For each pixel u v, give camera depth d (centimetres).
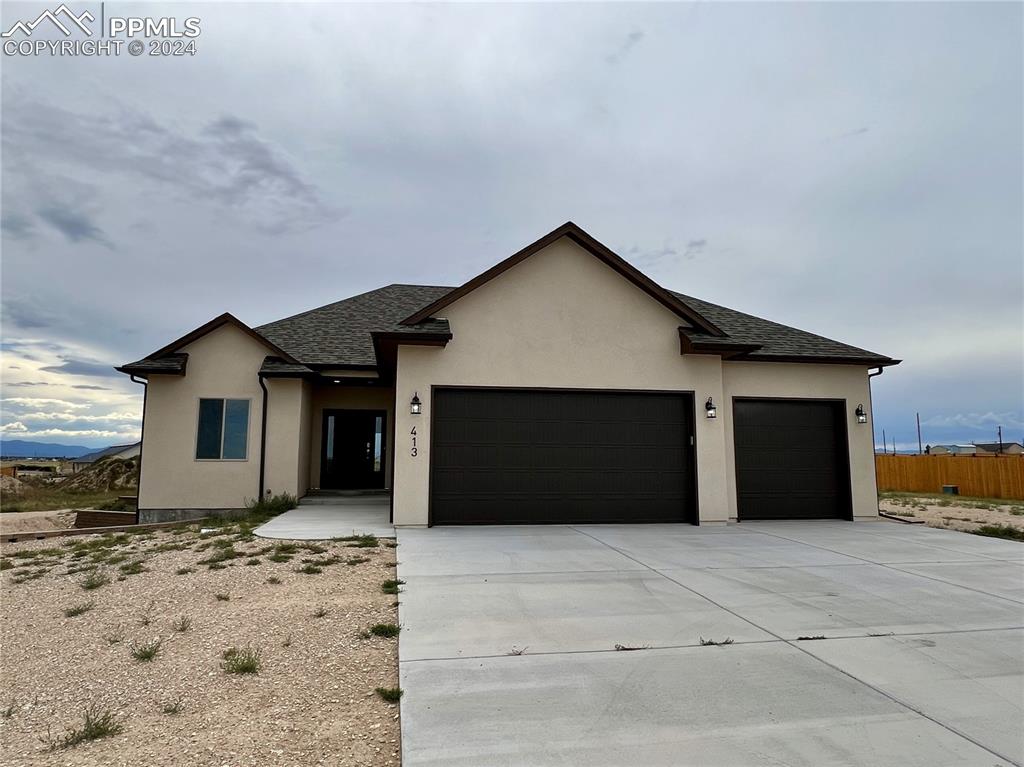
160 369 1275
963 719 353
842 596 633
